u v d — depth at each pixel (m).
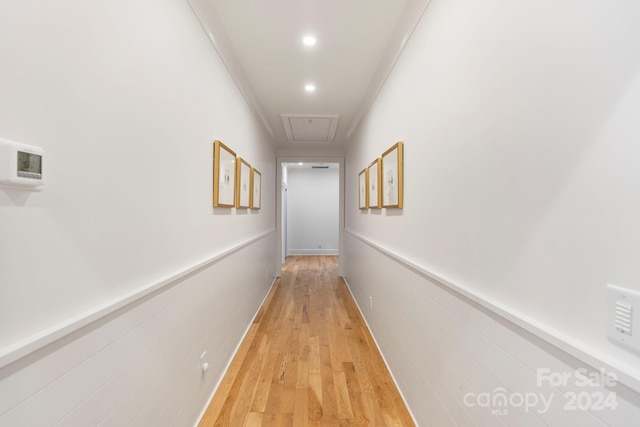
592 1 0.62
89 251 0.83
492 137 0.98
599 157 0.61
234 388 1.98
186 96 1.47
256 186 3.32
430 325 1.46
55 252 0.72
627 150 0.55
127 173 1.00
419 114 1.64
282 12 1.81
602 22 0.60
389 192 2.20
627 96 0.55
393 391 1.96
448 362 1.27
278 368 2.23
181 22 1.41
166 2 1.26
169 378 1.30
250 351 2.50
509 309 0.88
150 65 1.14
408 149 1.83
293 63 2.42
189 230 1.51
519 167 0.85
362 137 3.43
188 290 1.50
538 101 0.77
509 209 0.89
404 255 1.90
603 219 0.60
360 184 3.53
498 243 0.95
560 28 0.71
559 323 0.71
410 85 1.79
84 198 0.81
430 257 1.49
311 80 2.72
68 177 0.76
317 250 8.20
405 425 1.65
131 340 1.02
